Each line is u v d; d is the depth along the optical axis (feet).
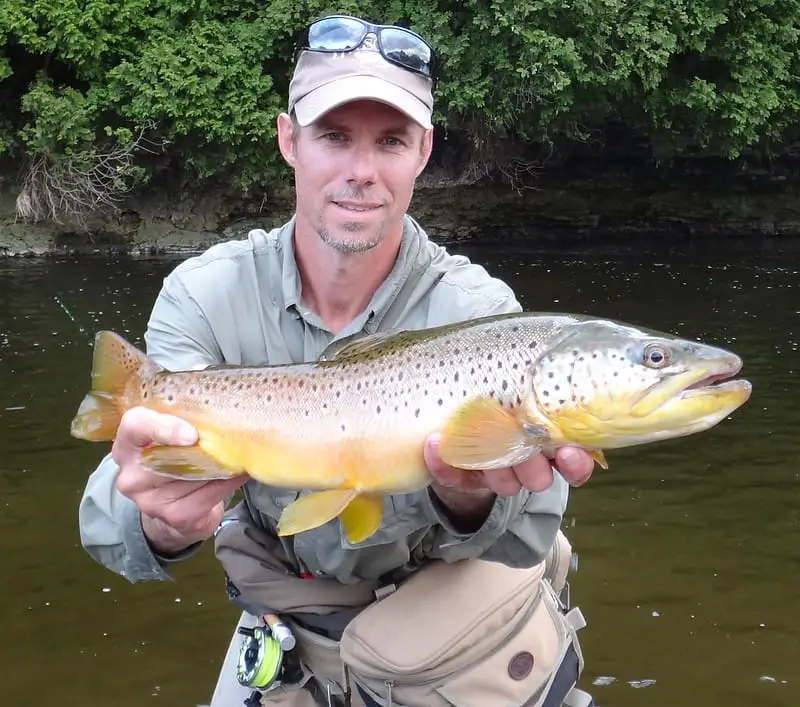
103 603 5.08
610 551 5.81
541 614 2.98
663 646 4.65
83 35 18.37
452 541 2.82
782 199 22.94
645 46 18.44
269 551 3.04
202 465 2.45
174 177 20.24
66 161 18.90
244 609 3.05
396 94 2.69
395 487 2.48
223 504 2.60
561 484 2.85
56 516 6.27
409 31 2.83
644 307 14.24
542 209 22.24
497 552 2.84
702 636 4.74
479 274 3.03
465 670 2.80
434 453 2.39
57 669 4.39
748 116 19.85
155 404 2.57
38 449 7.63
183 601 5.12
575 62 18.08
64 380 9.70
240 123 18.47
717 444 7.97
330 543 2.84
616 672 4.41
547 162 22.36
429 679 2.80
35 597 5.15
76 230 19.67
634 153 22.65
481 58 18.34
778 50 20.31
